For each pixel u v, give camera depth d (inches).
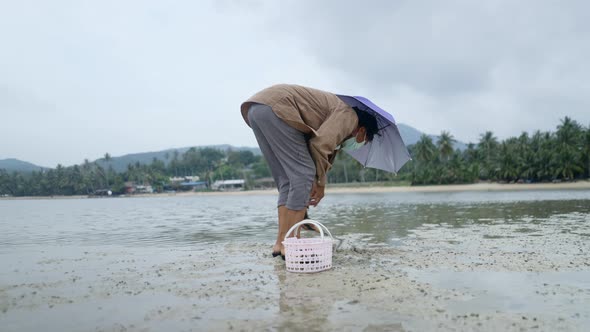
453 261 137.6
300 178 139.4
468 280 110.9
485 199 831.1
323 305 90.2
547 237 194.5
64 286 113.6
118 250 186.1
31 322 83.4
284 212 146.3
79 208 994.7
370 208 551.5
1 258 166.6
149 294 103.0
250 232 262.1
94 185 5536.4
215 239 225.5
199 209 725.9
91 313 88.4
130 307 92.1
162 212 639.1
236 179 5713.6
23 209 976.3
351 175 4170.8
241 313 85.8
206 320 81.9
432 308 87.0
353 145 159.9
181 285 111.6
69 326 80.7
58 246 207.2
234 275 123.0
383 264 134.7
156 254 170.7
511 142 3088.1
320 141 137.7
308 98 143.6
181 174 6776.6
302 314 84.3
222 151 7800.2
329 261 129.2
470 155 3284.9
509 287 103.0
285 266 135.6
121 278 122.5
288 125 137.9
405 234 219.9
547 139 2780.5
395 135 159.9
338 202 899.4
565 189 1828.2
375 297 95.5
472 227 248.7
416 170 3169.3
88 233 283.4
